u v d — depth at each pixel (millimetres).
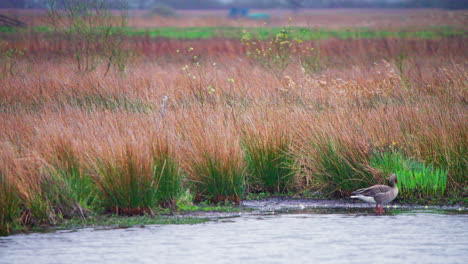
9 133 47281
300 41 92125
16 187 39062
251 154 51156
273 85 72562
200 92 65938
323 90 67312
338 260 32531
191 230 38750
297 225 40125
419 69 87188
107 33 94750
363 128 50969
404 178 47438
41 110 59719
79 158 42812
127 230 38688
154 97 64625
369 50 128625
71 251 34156
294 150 50688
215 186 46688
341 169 48812
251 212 44375
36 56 111438
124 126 48312
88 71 86750
